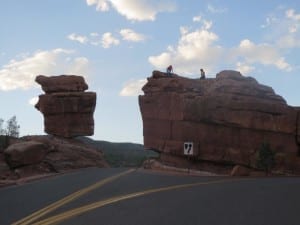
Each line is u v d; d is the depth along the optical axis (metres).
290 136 46.91
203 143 47.31
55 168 34.69
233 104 47.09
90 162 38.66
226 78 51.03
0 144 35.06
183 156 47.88
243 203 16.38
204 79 51.91
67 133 45.25
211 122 47.28
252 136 47.03
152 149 49.88
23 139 39.44
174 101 48.53
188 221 13.18
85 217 13.99
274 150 46.62
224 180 25.52
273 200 17.11
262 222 12.94
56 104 45.62
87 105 45.75
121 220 13.44
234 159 46.50
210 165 47.78
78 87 47.03
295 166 46.12
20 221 13.84
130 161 66.06
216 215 14.06
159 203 16.45
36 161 33.25
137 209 15.27
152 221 13.23
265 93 49.94
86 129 45.81
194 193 19.12
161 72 51.41
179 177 27.08
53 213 14.91
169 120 48.75
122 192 19.55
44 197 18.72
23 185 23.95
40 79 46.97
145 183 23.06
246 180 25.72
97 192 19.61
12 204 17.30
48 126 45.59
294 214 14.15
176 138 48.12
